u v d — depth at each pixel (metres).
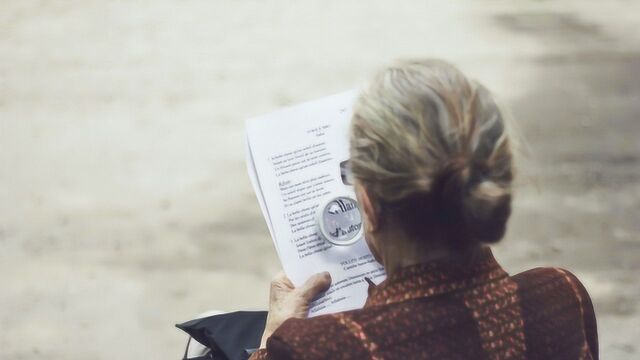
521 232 4.12
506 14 6.14
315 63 5.72
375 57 5.75
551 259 3.98
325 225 1.57
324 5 6.34
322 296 1.55
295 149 1.60
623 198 4.37
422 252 1.33
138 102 5.39
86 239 4.28
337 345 1.30
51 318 3.85
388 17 6.16
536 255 3.99
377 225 1.34
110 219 4.41
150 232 4.30
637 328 3.62
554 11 6.17
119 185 4.66
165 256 4.14
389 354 1.30
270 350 1.34
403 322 1.31
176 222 4.36
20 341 3.74
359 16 6.19
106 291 3.96
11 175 4.78
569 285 1.44
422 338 1.31
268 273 4.00
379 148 1.28
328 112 1.62
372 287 1.41
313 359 1.30
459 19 6.10
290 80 5.55
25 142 5.07
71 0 6.56
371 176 1.29
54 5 6.53
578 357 1.40
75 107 5.38
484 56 5.69
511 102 5.23
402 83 1.32
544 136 4.91
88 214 4.45
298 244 1.57
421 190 1.27
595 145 4.83
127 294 3.93
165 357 3.62
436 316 1.32
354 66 5.67
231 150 4.89
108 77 5.68
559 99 5.25
